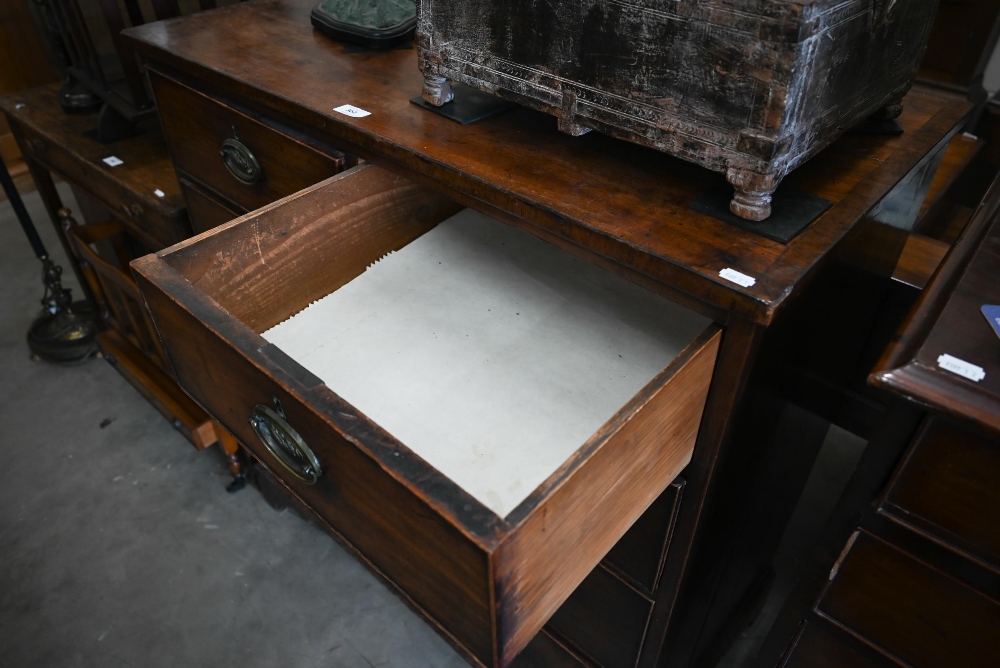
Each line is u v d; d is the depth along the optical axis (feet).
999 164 4.53
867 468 1.82
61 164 4.57
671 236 1.94
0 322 5.85
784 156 1.86
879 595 1.99
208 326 1.90
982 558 1.73
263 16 3.53
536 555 1.55
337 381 2.39
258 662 3.67
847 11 1.74
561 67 2.13
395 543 1.72
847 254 2.15
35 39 6.96
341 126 2.49
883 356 1.62
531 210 2.08
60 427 4.96
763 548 3.48
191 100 3.09
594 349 2.49
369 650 3.74
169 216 3.77
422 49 2.48
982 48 4.60
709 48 1.78
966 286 1.74
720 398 2.03
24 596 3.95
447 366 2.44
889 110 2.44
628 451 1.72
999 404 1.47
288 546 4.23
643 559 2.58
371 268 2.86
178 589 4.00
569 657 3.28
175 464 4.70
